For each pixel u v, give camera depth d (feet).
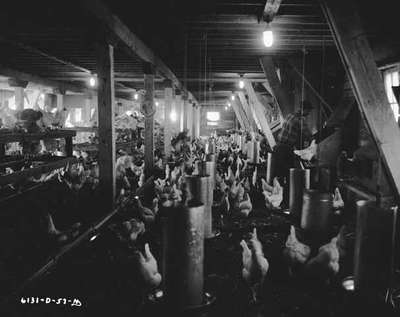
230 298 12.32
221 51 33.55
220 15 21.83
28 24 21.62
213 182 27.40
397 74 22.49
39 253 13.57
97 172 27.04
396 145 14.40
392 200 18.20
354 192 24.41
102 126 20.20
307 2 20.06
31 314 10.59
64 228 16.89
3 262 12.43
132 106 82.48
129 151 43.11
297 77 35.53
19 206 19.26
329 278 12.91
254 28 23.75
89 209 19.86
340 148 29.60
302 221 18.81
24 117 23.95
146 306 11.60
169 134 41.73
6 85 60.70
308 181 21.77
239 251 16.63
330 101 33.60
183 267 11.18
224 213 22.40
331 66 33.40
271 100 70.79
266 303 11.98
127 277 12.72
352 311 11.34
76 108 75.82
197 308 11.43
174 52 33.35
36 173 20.54
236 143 67.56
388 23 22.43
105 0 18.52
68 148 26.94
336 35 14.62
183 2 20.49
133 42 23.65
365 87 14.39
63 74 48.19
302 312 11.37
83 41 27.43
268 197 23.32
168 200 19.07
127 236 15.85
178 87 51.39
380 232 11.35
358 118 28.89
